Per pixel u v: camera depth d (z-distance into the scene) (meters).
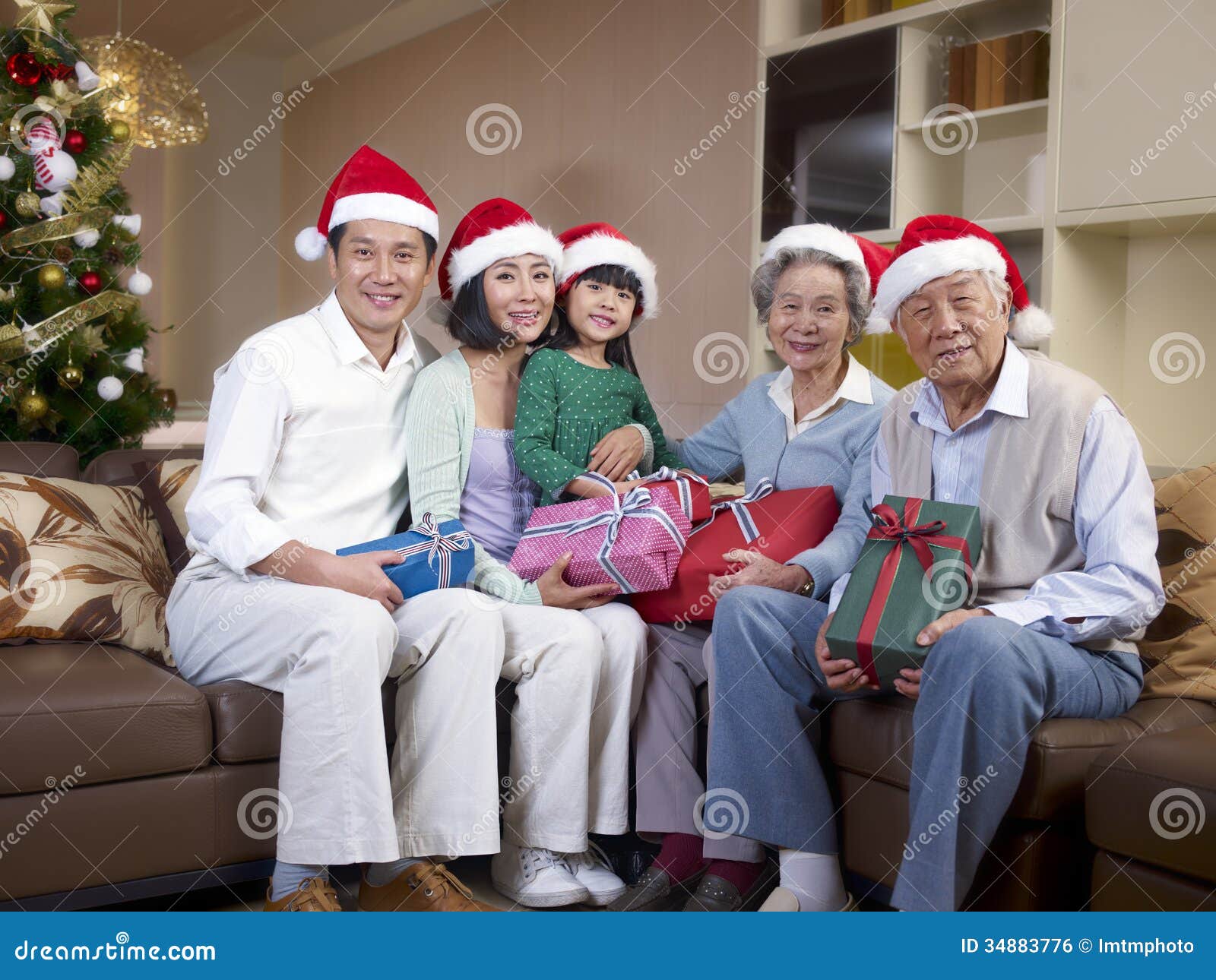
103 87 3.72
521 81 5.09
